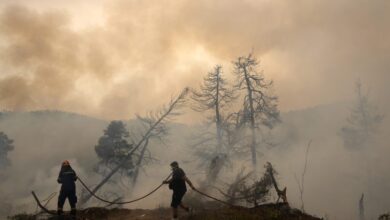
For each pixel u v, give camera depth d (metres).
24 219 12.66
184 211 12.70
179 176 11.28
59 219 11.09
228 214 11.76
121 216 12.59
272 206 12.60
